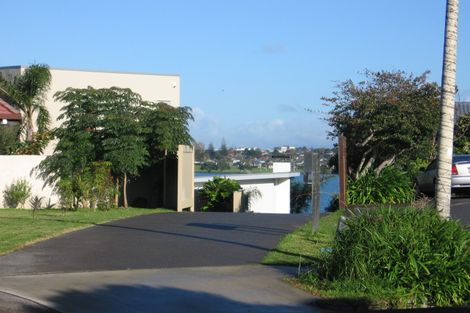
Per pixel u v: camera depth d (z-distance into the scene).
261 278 10.45
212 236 14.57
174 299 9.12
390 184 19.88
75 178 20.45
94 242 13.51
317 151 15.54
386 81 23.77
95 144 21.09
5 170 21.16
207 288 9.77
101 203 20.47
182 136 23.14
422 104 23.06
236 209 25.75
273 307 8.91
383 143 23.61
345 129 24.25
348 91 26.48
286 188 35.50
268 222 17.23
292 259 11.86
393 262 9.67
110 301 8.91
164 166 23.42
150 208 22.62
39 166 21.17
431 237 10.00
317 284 9.89
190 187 23.97
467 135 30.89
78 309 8.47
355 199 19.73
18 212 19.22
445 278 9.45
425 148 23.47
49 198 21.16
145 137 22.36
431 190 22.30
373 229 10.11
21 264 11.12
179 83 31.97
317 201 14.57
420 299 9.27
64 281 9.94
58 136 21.41
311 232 14.68
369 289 9.39
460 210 18.66
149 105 23.03
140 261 11.60
